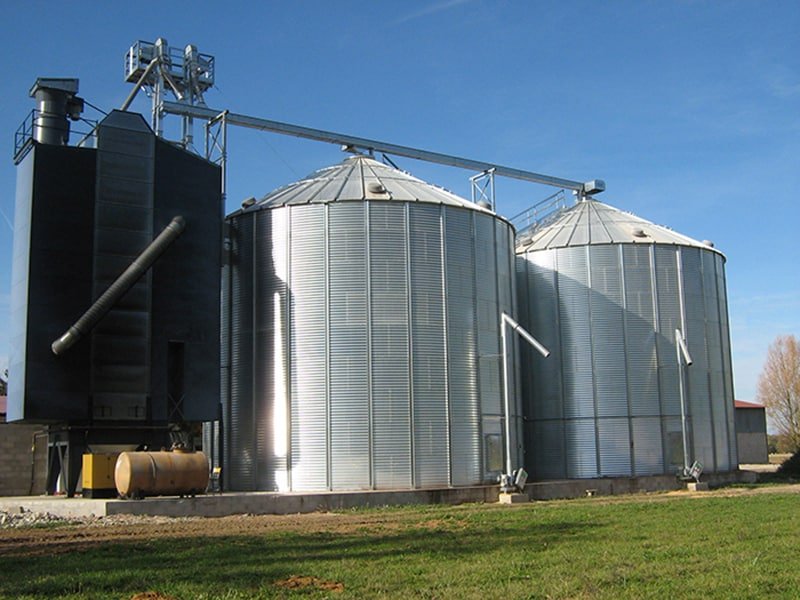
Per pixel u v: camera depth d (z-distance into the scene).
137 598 17.66
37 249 41.03
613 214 62.56
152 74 55.34
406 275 46.66
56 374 40.56
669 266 58.62
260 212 48.38
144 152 44.22
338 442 44.75
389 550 24.75
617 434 56.06
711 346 59.47
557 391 57.44
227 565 21.91
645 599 17.20
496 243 50.81
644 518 33.94
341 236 46.56
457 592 17.97
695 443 57.12
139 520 35.50
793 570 20.52
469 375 47.50
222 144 51.50
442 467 45.69
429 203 47.88
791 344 117.88
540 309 58.78
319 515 39.12
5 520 34.75
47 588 18.58
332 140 57.81
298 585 19.09
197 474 39.34
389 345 45.75
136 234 43.38
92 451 41.53
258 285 47.75
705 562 21.78
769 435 141.00
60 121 45.09
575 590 18.17
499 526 31.92
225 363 48.59
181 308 44.16
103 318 41.94
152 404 42.44
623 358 56.97
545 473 57.16
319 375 45.44
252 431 46.56
